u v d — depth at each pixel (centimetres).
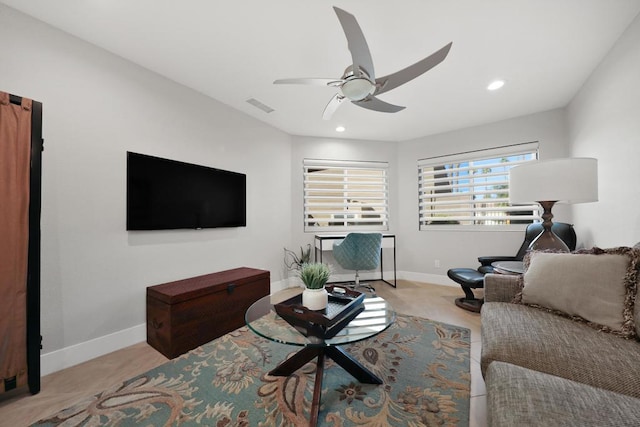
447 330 216
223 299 219
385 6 152
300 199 379
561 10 156
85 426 119
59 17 160
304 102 276
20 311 144
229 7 153
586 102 236
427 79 231
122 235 198
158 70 217
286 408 129
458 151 357
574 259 133
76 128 176
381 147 404
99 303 185
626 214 181
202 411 127
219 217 270
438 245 373
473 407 128
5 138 142
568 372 91
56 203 168
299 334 128
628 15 162
